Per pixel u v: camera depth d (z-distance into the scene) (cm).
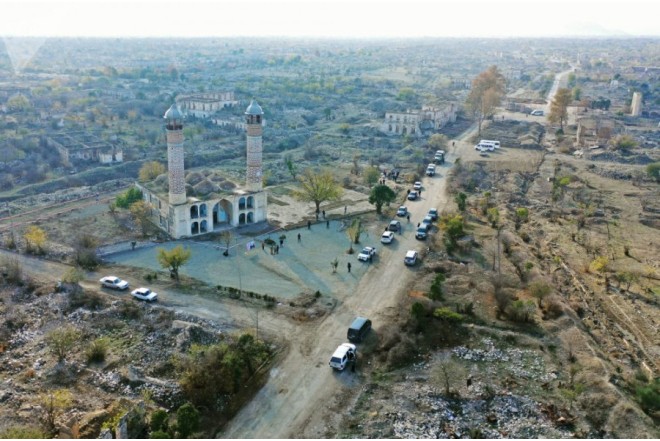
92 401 5381
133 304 7056
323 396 5456
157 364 5934
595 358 5912
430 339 6328
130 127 19562
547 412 5184
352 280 7962
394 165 15000
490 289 7462
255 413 5219
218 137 18375
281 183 13262
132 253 8850
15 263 7869
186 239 9431
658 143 17550
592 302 7581
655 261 9012
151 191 10112
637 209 11556
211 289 7594
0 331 6556
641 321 7200
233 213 9938
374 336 6481
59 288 7488
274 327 6644
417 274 8144
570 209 11544
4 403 5288
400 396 5419
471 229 9950
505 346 6234
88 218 10544
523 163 14825
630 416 5022
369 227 10131
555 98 19862
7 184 13488
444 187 12875
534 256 8906
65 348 6012
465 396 5412
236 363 5578
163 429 4719
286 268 8331
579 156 15962
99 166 15038
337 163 15338
